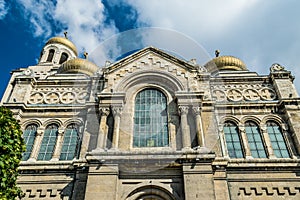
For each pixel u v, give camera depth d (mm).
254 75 26312
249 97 23594
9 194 12344
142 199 16734
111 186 16344
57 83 25062
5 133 12961
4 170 12141
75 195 17609
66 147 21000
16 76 25234
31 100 23984
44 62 37250
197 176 16453
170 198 16578
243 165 18844
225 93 23734
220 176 17766
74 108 22797
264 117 21969
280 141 20797
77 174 18500
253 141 20953
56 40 41250
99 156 17219
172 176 17156
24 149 14039
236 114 22250
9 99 23500
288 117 21422
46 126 22203
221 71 29547
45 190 18328
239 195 17859
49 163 19391
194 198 15672
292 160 19031
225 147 20422
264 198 17734
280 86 23609
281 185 18125
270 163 18984
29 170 19031
